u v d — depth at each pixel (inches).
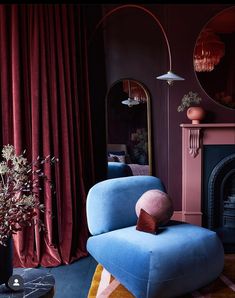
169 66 126.9
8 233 54.8
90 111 124.4
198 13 124.2
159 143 131.3
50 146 106.5
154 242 78.3
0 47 98.6
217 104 126.3
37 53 102.3
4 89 99.8
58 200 109.3
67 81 110.0
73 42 112.2
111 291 84.4
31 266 101.0
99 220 91.0
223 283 88.4
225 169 127.0
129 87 129.5
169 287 74.7
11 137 102.1
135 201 97.0
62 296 83.4
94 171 128.3
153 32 127.4
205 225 127.6
